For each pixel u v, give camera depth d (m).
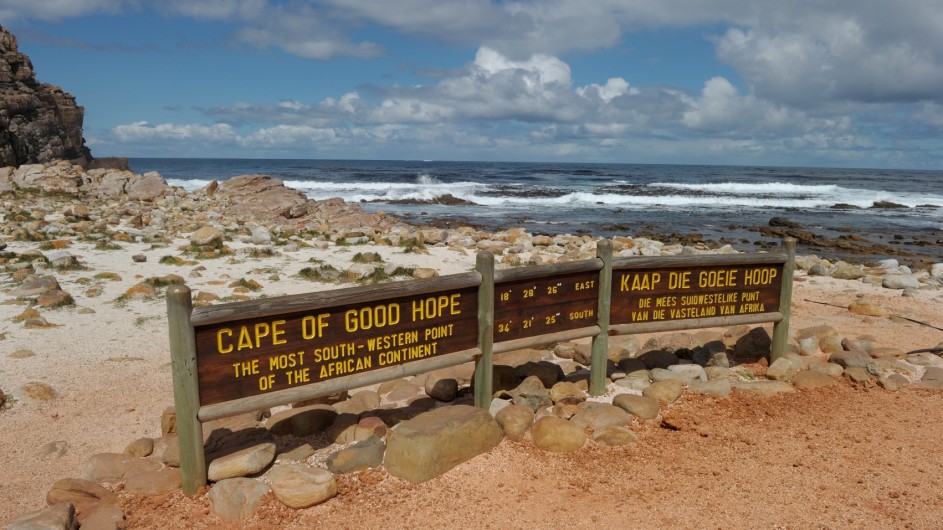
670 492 4.37
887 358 7.04
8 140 34.25
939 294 11.09
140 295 9.73
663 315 6.12
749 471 4.65
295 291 10.49
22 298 9.30
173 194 25.58
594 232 25.81
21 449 5.29
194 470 4.26
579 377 6.48
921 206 41.25
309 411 5.21
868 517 4.09
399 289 4.73
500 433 4.96
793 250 6.50
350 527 3.97
